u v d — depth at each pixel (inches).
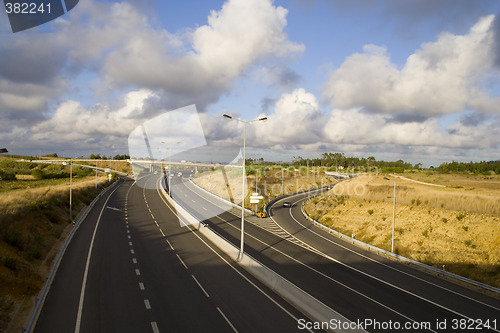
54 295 732.7
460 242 1307.8
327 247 1444.4
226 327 602.5
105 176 4404.5
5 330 557.3
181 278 884.6
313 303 673.6
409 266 1200.8
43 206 1471.5
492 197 1487.5
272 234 1664.6
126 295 744.3
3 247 887.7
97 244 1232.2
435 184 2470.5
